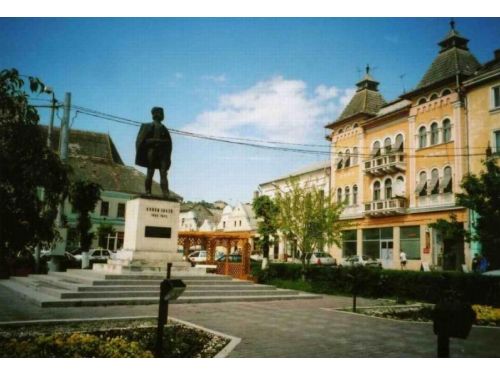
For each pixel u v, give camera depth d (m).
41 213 6.38
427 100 31.05
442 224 23.11
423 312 13.30
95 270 17.36
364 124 36.91
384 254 33.84
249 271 25.95
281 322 10.70
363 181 36.66
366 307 14.70
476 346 8.42
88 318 10.05
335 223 28.58
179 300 13.91
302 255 26.53
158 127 16.95
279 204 28.38
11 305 12.23
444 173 29.53
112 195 49.56
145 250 16.02
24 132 5.78
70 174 6.61
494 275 15.07
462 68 29.39
